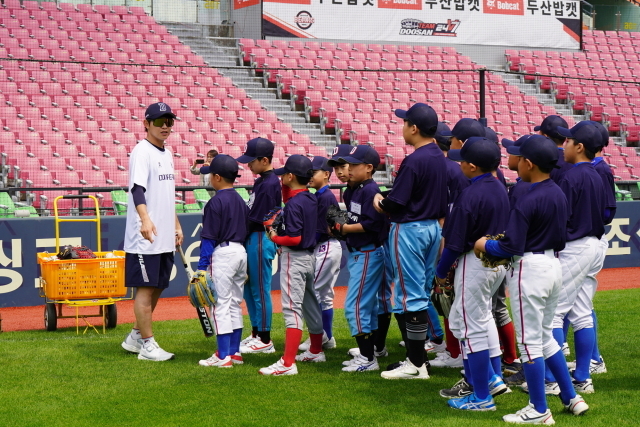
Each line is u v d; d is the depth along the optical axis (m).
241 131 15.29
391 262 5.09
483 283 4.24
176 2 20.33
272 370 5.20
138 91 15.69
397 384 4.95
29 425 4.05
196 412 4.29
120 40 18.05
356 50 19.70
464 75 19.86
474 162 4.27
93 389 4.78
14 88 14.45
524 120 18.64
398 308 5.03
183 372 5.25
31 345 6.17
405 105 17.88
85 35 17.70
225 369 5.37
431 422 4.09
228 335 5.46
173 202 5.80
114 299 6.64
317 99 17.11
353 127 16.02
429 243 4.89
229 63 18.48
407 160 4.81
